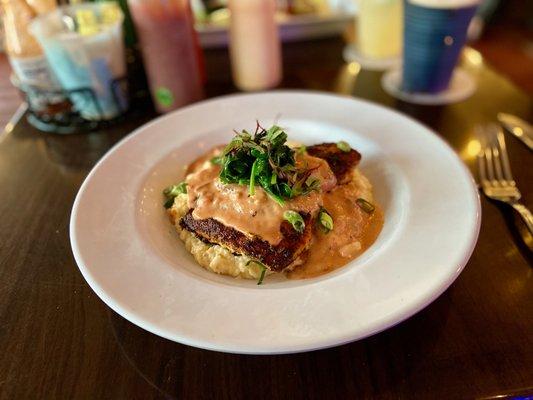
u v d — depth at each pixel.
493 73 0.44
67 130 0.38
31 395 0.19
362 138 0.32
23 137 0.37
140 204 0.27
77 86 0.36
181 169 0.32
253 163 0.25
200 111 0.35
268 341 0.18
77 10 0.36
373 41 0.46
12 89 0.54
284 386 0.19
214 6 0.54
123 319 0.22
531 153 0.32
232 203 0.25
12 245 0.27
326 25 0.49
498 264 0.24
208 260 0.25
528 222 0.25
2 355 0.20
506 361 0.19
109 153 0.30
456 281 0.23
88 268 0.21
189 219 0.26
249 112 0.35
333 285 0.21
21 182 0.32
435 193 0.26
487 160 0.31
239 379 0.19
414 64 0.39
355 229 0.26
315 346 0.18
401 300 0.19
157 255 0.23
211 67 0.47
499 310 0.22
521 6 0.86
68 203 0.30
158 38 0.36
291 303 0.20
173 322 0.19
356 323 0.19
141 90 0.42
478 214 0.23
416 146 0.30
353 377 0.19
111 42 0.35
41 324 0.22
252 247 0.24
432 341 0.20
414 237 0.23
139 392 0.19
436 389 0.19
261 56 0.41
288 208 0.25
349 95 0.41
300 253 0.24
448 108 0.39
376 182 0.30
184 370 0.20
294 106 0.36
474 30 0.75
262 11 0.39
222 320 0.19
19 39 0.35
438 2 0.35
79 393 0.19
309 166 0.27
